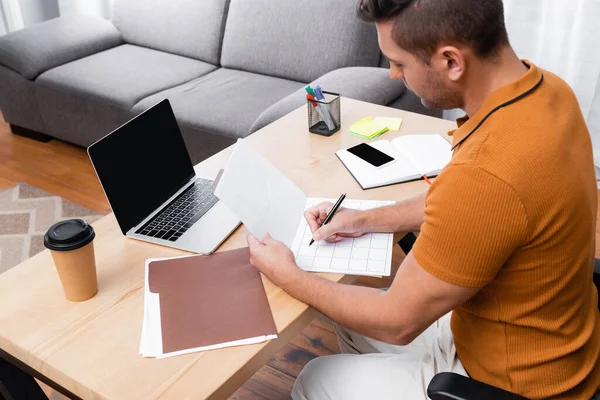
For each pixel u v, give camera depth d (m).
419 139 1.60
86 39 3.39
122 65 3.21
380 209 1.28
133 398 0.93
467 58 0.92
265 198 1.24
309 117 1.70
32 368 1.05
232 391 0.98
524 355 0.99
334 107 1.69
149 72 3.14
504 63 0.94
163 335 1.04
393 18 0.95
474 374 1.06
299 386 1.22
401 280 0.98
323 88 2.43
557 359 0.98
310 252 1.22
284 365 1.87
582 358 1.02
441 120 1.75
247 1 3.07
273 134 1.72
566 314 0.98
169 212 1.38
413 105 2.62
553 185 0.87
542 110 0.90
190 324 1.06
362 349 1.36
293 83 2.96
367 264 1.18
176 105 2.78
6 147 3.32
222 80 3.04
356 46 2.77
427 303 0.95
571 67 2.63
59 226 1.08
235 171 1.20
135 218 1.33
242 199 1.18
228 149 1.66
